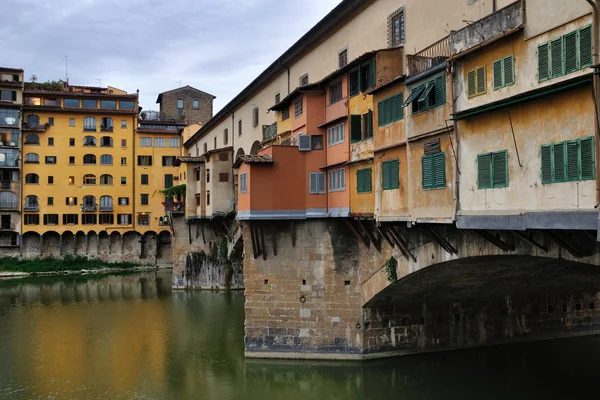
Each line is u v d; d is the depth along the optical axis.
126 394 21.38
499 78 12.98
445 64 14.85
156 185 71.38
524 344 26.72
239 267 49.28
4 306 41.78
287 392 21.42
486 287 22.91
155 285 53.81
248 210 23.09
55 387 22.20
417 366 23.41
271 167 23.28
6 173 65.62
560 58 11.34
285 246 23.77
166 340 29.80
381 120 18.67
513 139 12.48
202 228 49.31
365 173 20.22
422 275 19.44
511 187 12.56
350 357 23.06
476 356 24.80
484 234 14.52
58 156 67.81
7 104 64.81
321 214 23.12
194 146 63.12
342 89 22.27
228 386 22.12
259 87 36.97
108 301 43.75
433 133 15.47
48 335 31.55
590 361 24.28
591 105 10.55
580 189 10.77
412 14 19.45
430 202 15.75
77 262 67.56
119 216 69.88
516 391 20.92
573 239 12.40
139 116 76.19
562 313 27.92
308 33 27.45
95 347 28.59
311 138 23.61
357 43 23.47
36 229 66.31
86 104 69.94
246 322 23.94
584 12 10.78
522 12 12.26
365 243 22.14
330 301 23.25
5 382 22.92
